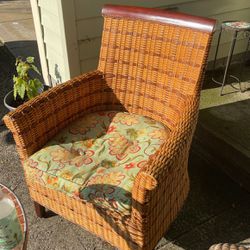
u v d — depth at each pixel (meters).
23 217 1.17
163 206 1.36
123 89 1.79
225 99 2.46
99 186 1.32
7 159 2.25
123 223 1.31
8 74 3.37
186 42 1.53
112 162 1.46
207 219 1.77
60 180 1.37
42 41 2.55
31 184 1.55
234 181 2.00
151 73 1.68
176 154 1.16
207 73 2.78
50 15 2.22
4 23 4.61
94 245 1.66
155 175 1.07
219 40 2.55
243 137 2.08
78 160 1.45
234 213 1.80
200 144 2.26
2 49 3.94
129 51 1.70
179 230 1.72
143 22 1.63
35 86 2.26
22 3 5.71
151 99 1.73
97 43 2.23
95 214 1.39
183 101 1.57
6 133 2.50
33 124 1.48
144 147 1.51
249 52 2.94
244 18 2.81
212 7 2.58
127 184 1.31
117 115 1.75
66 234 1.71
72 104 1.68
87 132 1.63
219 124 2.20
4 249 1.00
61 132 1.63
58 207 1.53
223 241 1.66
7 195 1.22
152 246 1.40
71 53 2.17
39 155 1.48
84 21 2.10
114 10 1.68
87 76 1.72
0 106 2.82
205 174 2.05
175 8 2.42
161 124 1.68
